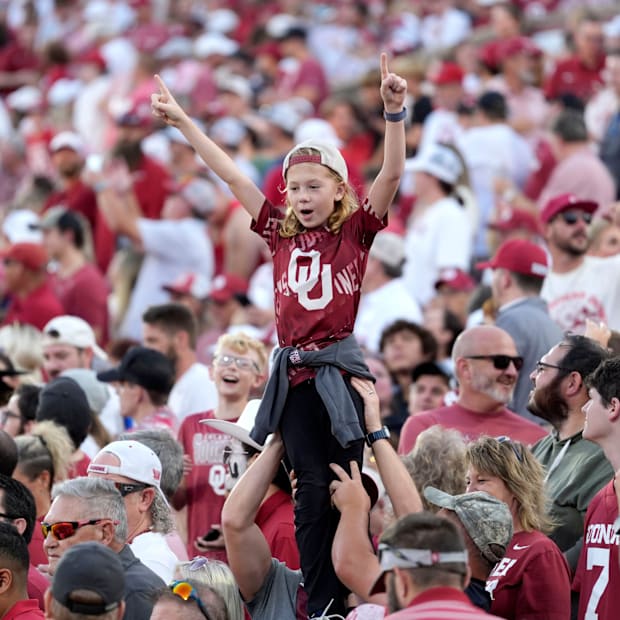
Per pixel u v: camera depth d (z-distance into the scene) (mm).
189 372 33812
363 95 57531
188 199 48031
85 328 34438
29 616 21125
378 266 38969
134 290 46688
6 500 23125
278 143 56375
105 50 75562
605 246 34844
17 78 83250
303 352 20016
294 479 20984
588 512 22234
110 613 17641
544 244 39719
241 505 20531
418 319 38875
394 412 33031
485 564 20562
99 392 31516
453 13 70688
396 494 19891
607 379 22125
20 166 66688
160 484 24578
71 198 52438
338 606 20125
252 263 48844
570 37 60250
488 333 27766
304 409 20141
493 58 56281
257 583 21031
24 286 41031
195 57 73688
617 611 21328
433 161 42844
